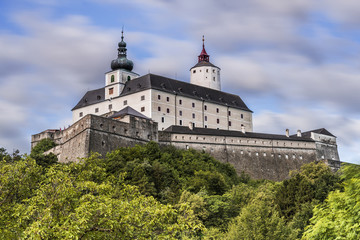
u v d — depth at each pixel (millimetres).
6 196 40750
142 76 161375
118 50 172875
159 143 135250
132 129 130750
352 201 31594
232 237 76188
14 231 37188
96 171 44281
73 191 38219
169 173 113500
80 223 34250
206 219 96000
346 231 30359
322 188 101750
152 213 37125
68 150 129875
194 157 130375
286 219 94250
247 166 143375
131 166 109312
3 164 43219
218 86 185250
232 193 105000
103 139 123688
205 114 164625
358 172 31656
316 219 33750
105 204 36406
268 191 109250
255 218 77500
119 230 35938
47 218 35094
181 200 97688
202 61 191750
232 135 145000
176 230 37312
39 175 42938
